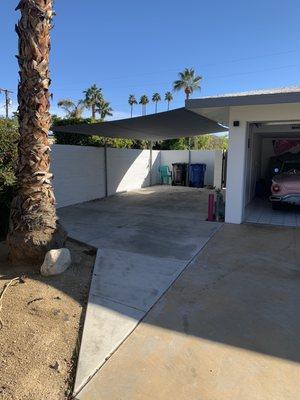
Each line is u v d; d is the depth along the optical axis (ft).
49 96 17.22
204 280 17.19
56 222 18.31
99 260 19.71
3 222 24.06
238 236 25.89
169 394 9.45
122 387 9.69
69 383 9.87
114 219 32.37
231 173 30.09
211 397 9.36
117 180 51.98
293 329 12.81
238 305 14.60
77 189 42.01
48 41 16.81
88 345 11.48
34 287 15.47
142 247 22.66
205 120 36.42
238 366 10.64
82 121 63.87
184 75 177.68
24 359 10.75
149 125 37.91
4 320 12.73
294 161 41.06
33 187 17.39
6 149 23.75
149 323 13.01
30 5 16.06
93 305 14.14
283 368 10.57
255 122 29.81
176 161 68.28
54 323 12.76
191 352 11.30
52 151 37.24
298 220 32.04
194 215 34.65
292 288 16.39
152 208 38.99
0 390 9.47
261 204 41.78
